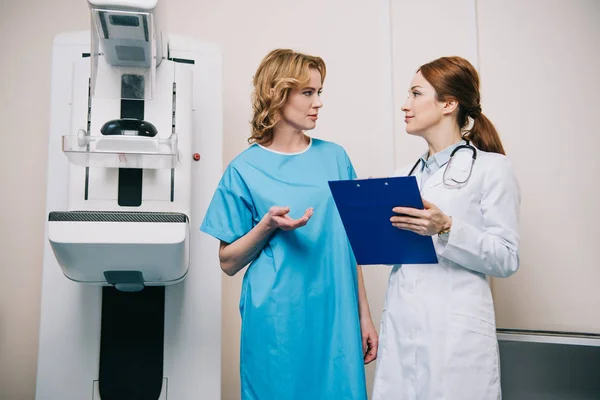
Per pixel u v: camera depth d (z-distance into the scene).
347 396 1.29
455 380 1.25
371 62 2.24
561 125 2.11
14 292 2.06
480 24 2.20
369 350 1.44
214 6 2.26
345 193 1.22
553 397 1.90
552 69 2.14
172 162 1.41
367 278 2.14
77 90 1.48
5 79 2.14
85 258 1.33
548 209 2.07
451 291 1.32
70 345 1.56
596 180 2.07
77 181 1.45
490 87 2.15
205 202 1.66
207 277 1.63
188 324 1.60
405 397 1.31
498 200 1.35
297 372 1.30
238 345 2.11
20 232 2.08
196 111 1.69
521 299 2.04
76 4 2.20
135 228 1.29
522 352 1.94
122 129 1.39
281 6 2.28
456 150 1.42
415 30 2.23
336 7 2.28
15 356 2.03
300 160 1.44
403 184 1.17
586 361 1.88
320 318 1.34
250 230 1.42
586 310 2.01
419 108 1.45
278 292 1.33
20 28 2.17
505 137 2.12
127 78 1.46
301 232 1.37
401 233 1.26
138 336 1.60
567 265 2.04
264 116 1.43
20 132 2.12
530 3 2.18
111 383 1.58
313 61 1.44
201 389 1.58
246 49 2.24
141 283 1.48
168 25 2.22
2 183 2.10
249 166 1.43
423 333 1.30
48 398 1.54
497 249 1.29
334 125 2.21
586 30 2.15
